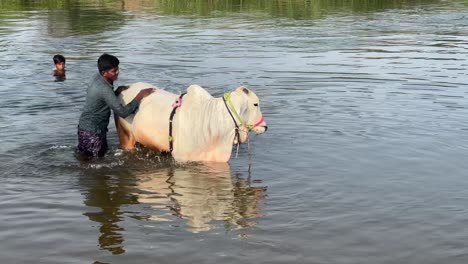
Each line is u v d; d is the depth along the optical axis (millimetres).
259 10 27641
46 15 25391
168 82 12625
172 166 7801
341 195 6781
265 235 5781
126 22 23141
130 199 6699
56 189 7000
